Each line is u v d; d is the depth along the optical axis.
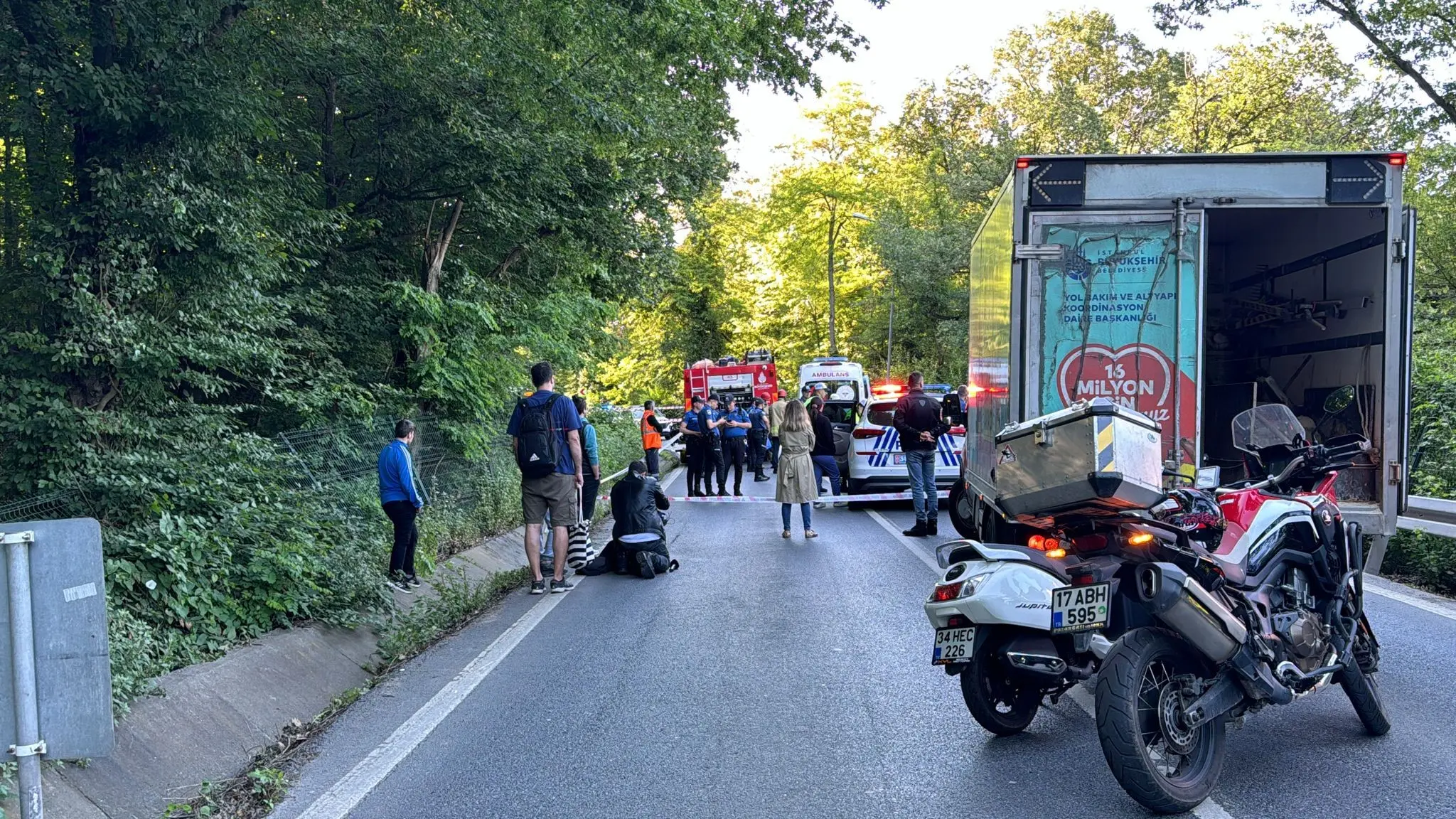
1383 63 23.14
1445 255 26.22
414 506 9.95
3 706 3.36
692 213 26.27
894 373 57.69
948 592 4.91
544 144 14.92
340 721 6.27
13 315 8.52
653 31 14.30
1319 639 5.00
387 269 15.38
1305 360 9.31
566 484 10.49
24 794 3.37
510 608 9.74
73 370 8.17
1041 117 54.53
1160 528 4.80
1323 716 5.73
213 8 9.38
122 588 6.60
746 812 4.59
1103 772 4.97
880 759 5.23
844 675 6.83
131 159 8.88
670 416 45.69
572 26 12.95
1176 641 4.46
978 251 10.73
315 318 12.97
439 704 6.53
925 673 6.82
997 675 5.44
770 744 5.51
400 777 5.20
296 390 11.40
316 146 13.96
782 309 62.38
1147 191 7.69
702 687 6.64
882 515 16.41
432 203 15.59
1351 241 8.34
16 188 8.94
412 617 8.48
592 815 4.61
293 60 12.82
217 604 7.08
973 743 5.44
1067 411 4.71
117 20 8.70
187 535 7.12
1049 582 4.71
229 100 9.27
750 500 19.22
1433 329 21.08
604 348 23.06
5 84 8.48
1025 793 4.72
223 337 9.21
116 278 8.50
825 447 16.84
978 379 10.48
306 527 8.77
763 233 60.12
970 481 11.28
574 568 11.79
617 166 17.42
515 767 5.27
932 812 4.52
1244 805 4.48
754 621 8.59
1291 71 43.59
